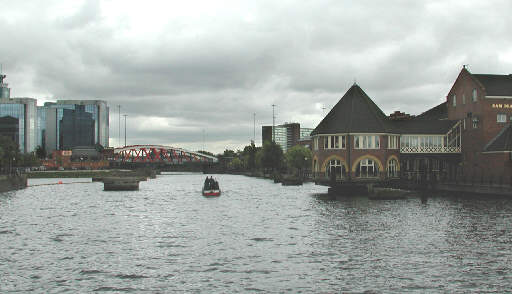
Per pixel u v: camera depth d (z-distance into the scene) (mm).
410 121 87875
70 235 42688
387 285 26344
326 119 79875
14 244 38469
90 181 155375
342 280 27359
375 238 38469
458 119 86438
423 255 32594
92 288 26641
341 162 75688
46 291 26125
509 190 62062
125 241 39594
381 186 76812
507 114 80250
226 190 105312
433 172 77812
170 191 106062
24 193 99000
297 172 155750
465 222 45250
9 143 133125
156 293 25734
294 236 40406
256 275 28688
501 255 32312
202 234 42469
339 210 56594
